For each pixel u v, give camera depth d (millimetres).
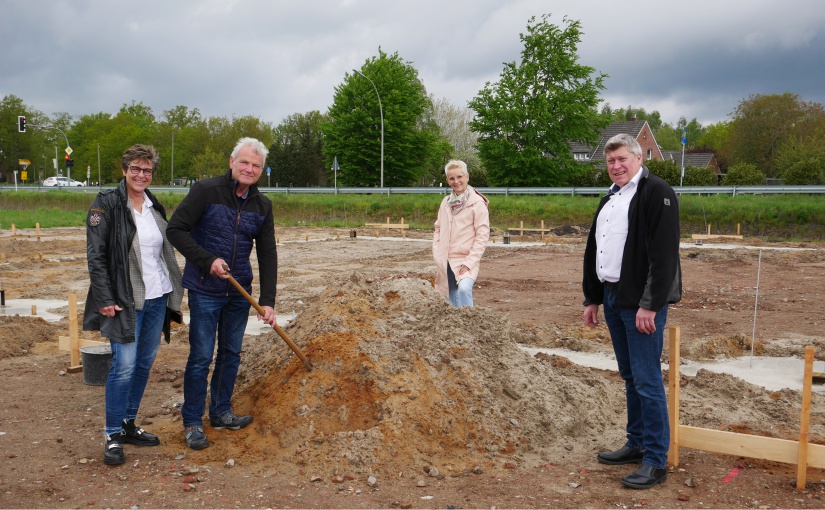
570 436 4984
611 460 4461
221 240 4668
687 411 5535
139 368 4746
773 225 27125
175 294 4801
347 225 33531
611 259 4332
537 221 32031
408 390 4656
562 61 45250
